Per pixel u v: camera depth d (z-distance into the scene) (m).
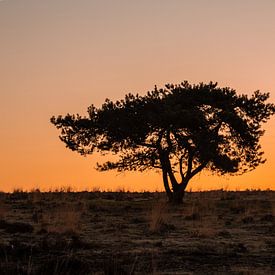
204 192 49.12
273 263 15.21
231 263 15.19
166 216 27.14
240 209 31.88
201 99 40.38
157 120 37.97
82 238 20.16
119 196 42.84
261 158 40.97
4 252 16.12
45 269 13.34
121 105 40.66
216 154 38.50
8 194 41.09
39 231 21.39
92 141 41.34
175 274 13.62
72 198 38.75
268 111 41.19
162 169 39.47
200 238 20.41
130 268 14.03
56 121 41.84
